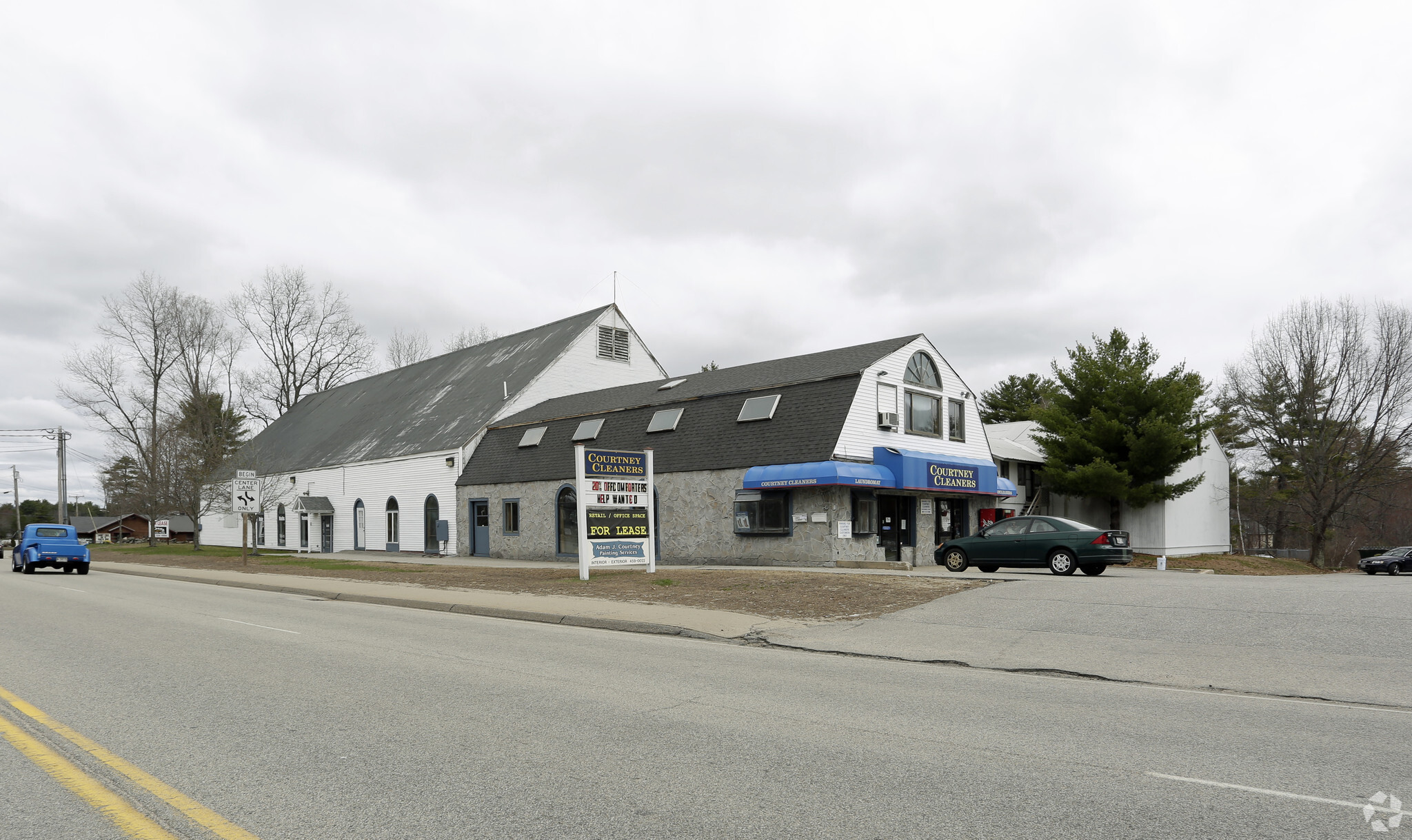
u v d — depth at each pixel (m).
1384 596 13.47
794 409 29.08
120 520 93.12
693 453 30.59
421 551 40.78
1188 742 6.58
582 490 20.88
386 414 49.75
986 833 4.60
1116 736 6.77
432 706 7.65
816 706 7.85
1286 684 9.09
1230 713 7.73
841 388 28.48
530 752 6.12
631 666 9.98
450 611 16.83
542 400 41.78
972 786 5.41
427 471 40.75
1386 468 44.09
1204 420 44.06
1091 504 42.34
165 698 7.96
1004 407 65.88
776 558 27.94
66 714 7.29
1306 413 45.97
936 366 32.72
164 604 17.50
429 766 5.79
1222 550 46.38
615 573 21.52
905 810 4.95
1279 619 12.14
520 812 4.89
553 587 19.16
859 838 4.52
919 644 11.89
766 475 27.62
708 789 5.32
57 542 29.72
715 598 16.22
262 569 29.28
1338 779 5.62
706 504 29.83
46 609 16.23
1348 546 55.97
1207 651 10.77
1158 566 31.81
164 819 4.80
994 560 22.09
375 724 6.96
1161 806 5.06
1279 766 5.93
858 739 6.61
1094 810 4.98
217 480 46.12
